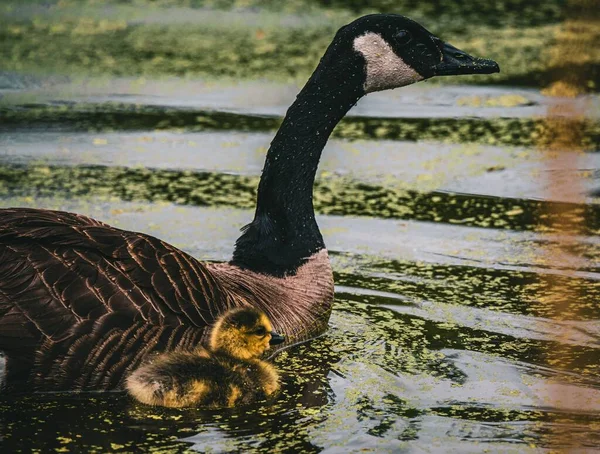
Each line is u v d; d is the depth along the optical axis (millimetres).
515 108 20969
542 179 17562
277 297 12102
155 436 9672
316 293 12391
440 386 10898
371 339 12125
